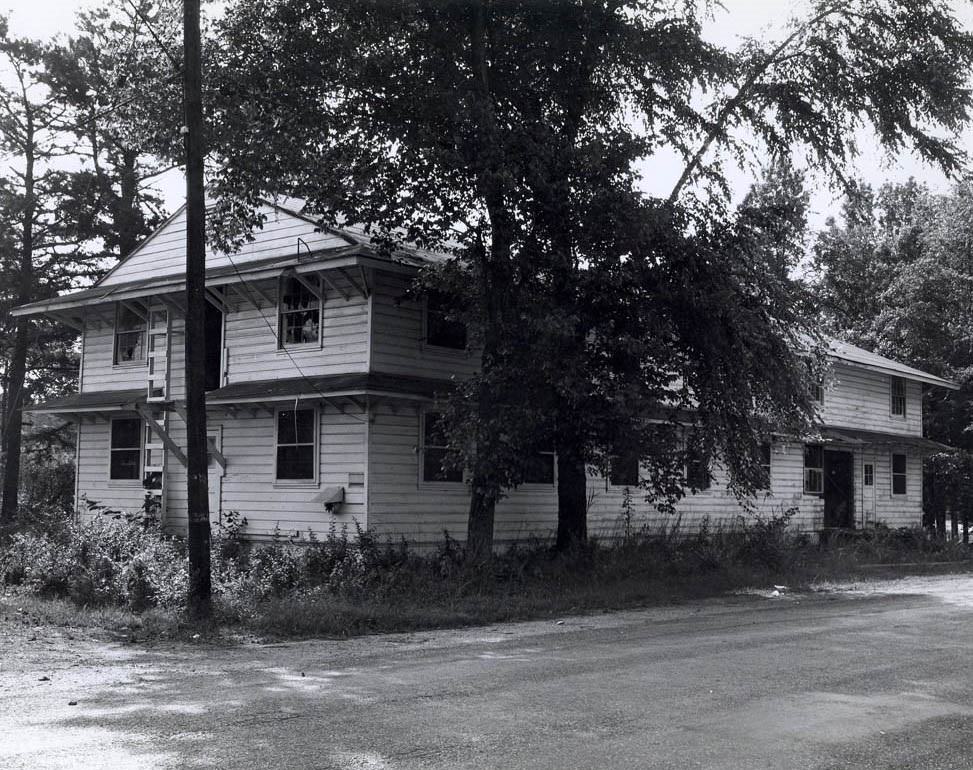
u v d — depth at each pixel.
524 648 11.14
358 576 16.55
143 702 7.80
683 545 22.62
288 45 17.19
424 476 20.58
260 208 22.91
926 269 39.00
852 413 33.41
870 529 32.16
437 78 18.08
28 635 11.98
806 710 7.49
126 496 24.64
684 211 17.80
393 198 17.88
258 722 7.01
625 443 17.62
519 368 17.05
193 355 13.64
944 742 6.54
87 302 24.27
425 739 6.50
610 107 19.84
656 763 5.93
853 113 22.45
